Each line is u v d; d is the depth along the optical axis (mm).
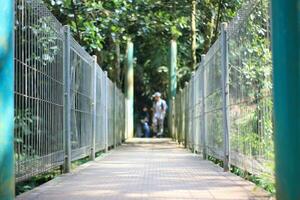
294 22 2750
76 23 14727
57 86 8719
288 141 2779
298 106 2758
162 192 6410
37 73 7344
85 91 11797
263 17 6453
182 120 20344
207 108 12203
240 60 8070
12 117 4387
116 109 20203
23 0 6605
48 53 8047
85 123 11695
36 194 6324
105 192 6453
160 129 31625
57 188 6875
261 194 6090
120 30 16359
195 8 19250
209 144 11766
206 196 6055
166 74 35094
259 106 6777
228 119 9188
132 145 20953
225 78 9344
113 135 18734
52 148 8227
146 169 9578
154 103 32094
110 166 10336
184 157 12984
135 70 36219
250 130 7371
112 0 15883
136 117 38438
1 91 4277
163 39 26422
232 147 8836
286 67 2771
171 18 19203
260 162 6715
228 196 6027
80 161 11656
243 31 7816
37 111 7344
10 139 4332
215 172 8922
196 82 14969
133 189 6715
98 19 15625
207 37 19344
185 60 31141
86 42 15125
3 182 4262
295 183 2766
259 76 6750
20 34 6461
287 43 2768
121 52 29969
